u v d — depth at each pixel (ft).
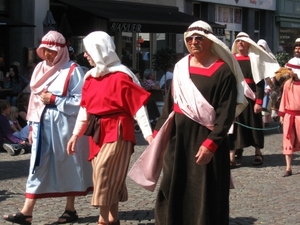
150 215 22.07
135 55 73.05
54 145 19.83
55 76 20.04
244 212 22.93
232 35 92.38
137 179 16.49
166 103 16.66
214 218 15.74
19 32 58.90
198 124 15.71
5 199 24.50
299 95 29.84
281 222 21.57
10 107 41.83
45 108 19.93
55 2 61.98
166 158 16.15
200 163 15.34
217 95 15.60
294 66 30.19
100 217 18.17
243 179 29.40
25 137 37.88
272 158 35.99
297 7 106.42
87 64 54.54
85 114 18.52
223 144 16.01
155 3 74.02
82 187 20.17
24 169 31.83
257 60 31.96
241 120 32.09
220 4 88.17
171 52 62.23
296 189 27.30
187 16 71.10
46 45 19.98
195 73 15.79
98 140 17.92
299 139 30.27
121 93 17.71
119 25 57.62
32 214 21.83
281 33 104.27
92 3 64.75
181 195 15.90
